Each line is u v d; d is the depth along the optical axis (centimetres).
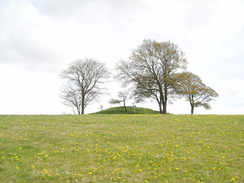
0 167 1498
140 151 1961
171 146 2144
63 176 1389
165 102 6097
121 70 6222
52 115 4278
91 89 7238
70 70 7156
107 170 1511
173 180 1355
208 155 1847
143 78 5909
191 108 7956
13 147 1992
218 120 3538
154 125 3212
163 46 6072
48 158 1745
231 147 2075
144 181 1338
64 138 2386
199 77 7681
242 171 1499
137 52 6166
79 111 7306
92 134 2591
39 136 2441
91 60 7294
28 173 1420
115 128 2973
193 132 2752
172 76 5919
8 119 3447
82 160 1714
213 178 1385
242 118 3669
